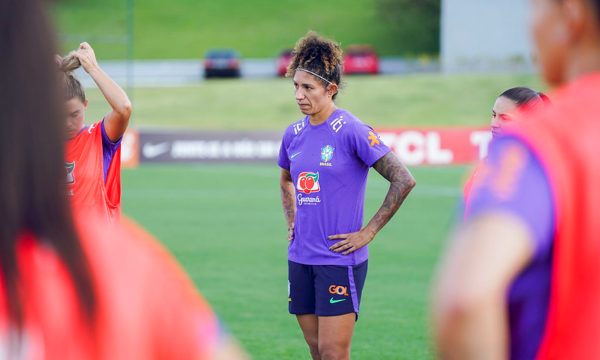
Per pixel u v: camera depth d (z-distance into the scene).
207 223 44.22
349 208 16.56
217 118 104.19
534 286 4.88
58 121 3.96
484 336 4.40
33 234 3.95
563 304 4.88
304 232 16.80
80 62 14.96
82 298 3.97
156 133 69.81
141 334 4.13
